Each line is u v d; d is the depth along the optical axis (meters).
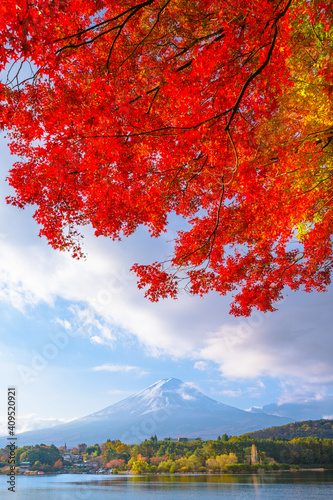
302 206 9.40
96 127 7.05
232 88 6.35
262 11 5.64
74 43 7.38
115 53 7.96
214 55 6.20
